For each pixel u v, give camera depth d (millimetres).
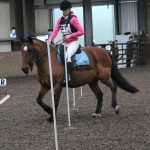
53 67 10750
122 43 30047
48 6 34406
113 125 10352
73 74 11086
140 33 32750
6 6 29188
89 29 31625
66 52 10953
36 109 13391
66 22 11023
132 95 15820
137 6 33844
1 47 28750
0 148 8523
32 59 10562
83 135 9367
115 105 11812
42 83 10930
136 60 31047
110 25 35250
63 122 11000
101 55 11695
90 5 31656
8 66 26047
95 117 11539
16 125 10875
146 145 8289
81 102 14508
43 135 9539
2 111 13305
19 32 32125
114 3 34781
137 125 10258
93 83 11750
